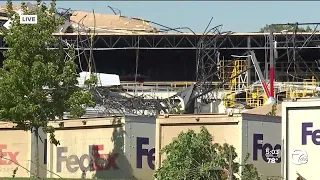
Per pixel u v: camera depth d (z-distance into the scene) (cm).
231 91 15512
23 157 8088
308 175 5725
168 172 5466
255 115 6731
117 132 7256
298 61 18400
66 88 7831
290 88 14950
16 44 7694
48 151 7844
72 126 7675
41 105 7675
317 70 19250
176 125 6769
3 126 8206
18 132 8144
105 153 7350
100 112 10619
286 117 5838
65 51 8325
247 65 16475
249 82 16262
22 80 7625
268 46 17725
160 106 11019
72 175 7631
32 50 7750
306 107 5759
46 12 7975
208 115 6725
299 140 5778
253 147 6688
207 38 17912
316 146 5706
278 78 17988
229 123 6656
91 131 7506
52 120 7831
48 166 7819
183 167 5419
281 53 18725
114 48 19088
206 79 15800
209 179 5294
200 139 5456
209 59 17738
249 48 18612
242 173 5362
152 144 7319
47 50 7900
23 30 7744
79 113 7769
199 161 5419
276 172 6850
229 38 18750
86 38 17438
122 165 7175
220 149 5438
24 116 7631
